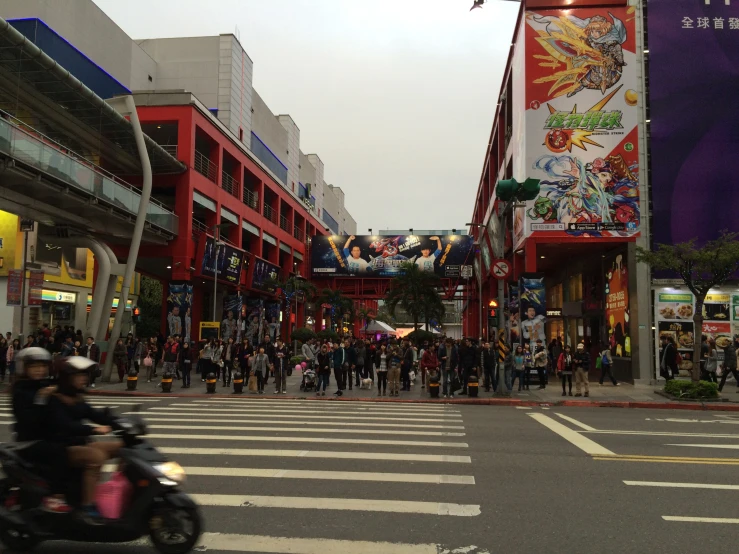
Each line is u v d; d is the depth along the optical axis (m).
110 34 37.44
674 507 6.10
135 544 5.02
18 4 31.16
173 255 32.19
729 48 25.03
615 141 25.03
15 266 29.28
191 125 32.94
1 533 4.71
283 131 58.28
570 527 5.41
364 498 6.27
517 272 29.80
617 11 25.56
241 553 4.70
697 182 24.53
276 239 48.97
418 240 52.00
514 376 20.45
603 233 24.72
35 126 26.86
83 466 4.75
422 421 12.52
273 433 10.41
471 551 4.79
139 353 23.94
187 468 7.57
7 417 12.22
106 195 24.16
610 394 19.42
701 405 16.56
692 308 23.98
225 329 37.81
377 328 48.03
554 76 25.52
